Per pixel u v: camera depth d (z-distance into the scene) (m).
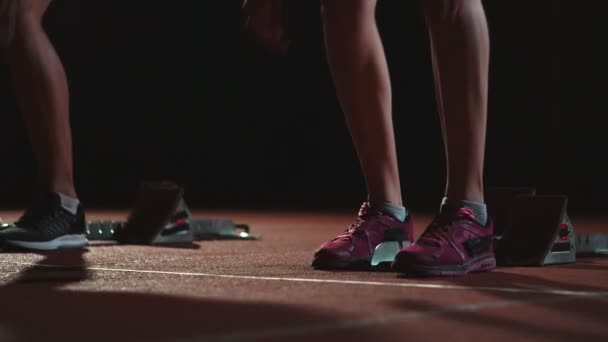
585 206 8.16
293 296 1.58
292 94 10.78
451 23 2.05
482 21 2.07
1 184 10.55
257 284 1.78
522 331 1.22
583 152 9.75
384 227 2.25
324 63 10.50
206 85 10.88
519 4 9.78
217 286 1.74
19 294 1.63
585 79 9.65
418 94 10.12
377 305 1.46
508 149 10.02
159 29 10.70
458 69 2.05
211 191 11.10
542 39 9.74
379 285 1.76
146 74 10.77
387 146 2.28
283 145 10.98
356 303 1.49
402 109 10.16
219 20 10.66
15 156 10.55
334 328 1.24
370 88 2.25
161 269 2.16
